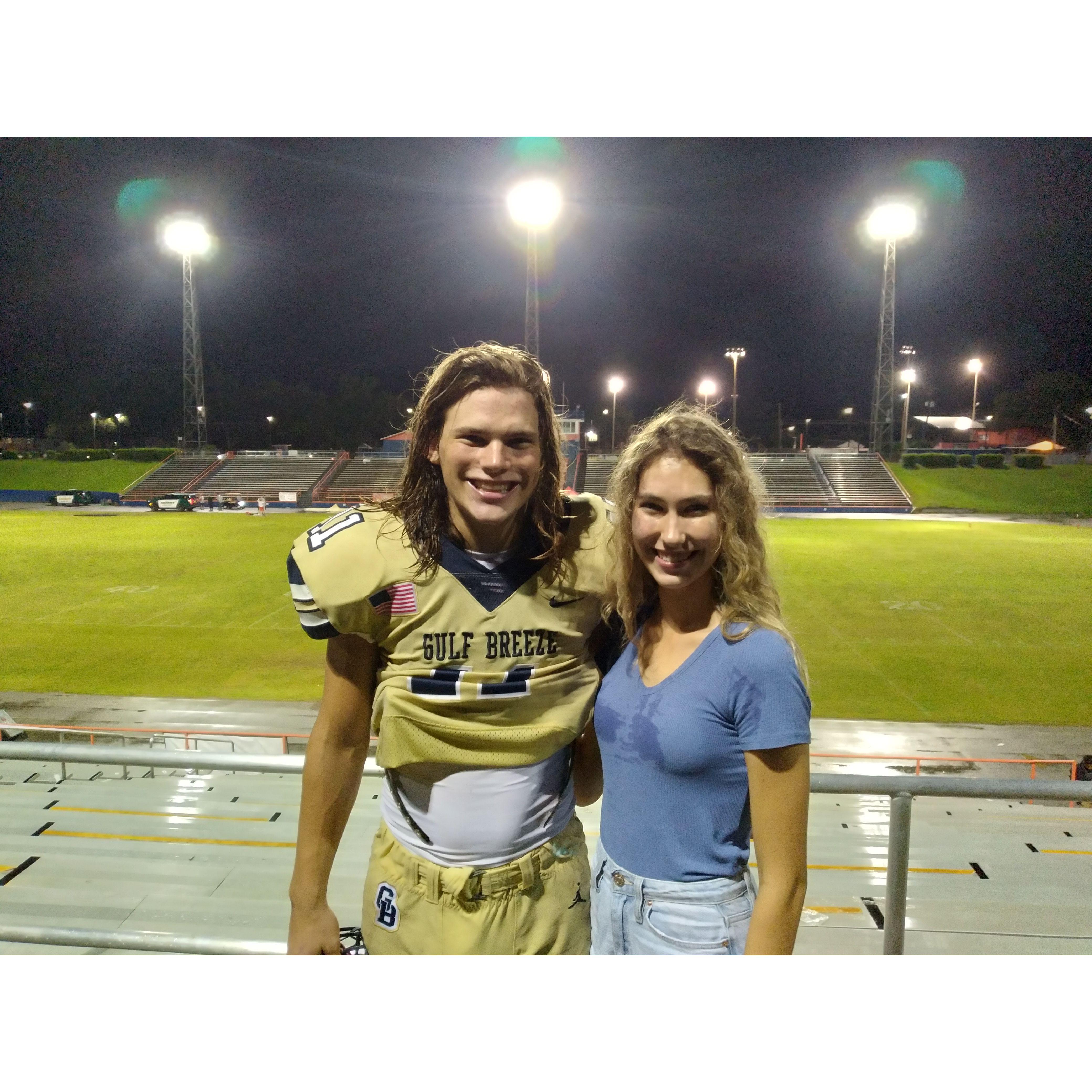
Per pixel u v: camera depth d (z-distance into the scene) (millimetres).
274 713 10328
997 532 31406
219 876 4785
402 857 1624
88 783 6496
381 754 1553
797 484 47062
